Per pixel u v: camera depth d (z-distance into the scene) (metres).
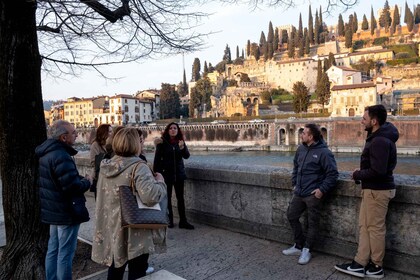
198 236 6.01
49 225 4.09
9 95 3.63
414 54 123.12
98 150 5.59
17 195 3.79
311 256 4.95
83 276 4.56
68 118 132.75
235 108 112.88
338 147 68.69
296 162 5.00
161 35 4.65
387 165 3.96
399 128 65.12
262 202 5.82
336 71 104.25
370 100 82.06
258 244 5.52
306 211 5.31
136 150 3.29
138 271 3.46
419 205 4.17
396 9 145.88
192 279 4.41
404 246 4.32
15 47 3.57
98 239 3.32
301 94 96.62
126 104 121.12
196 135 93.69
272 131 81.62
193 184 6.97
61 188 3.72
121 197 3.11
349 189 4.71
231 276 4.44
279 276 4.36
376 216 4.09
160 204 3.34
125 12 4.54
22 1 3.50
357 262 4.24
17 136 3.73
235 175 6.09
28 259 3.85
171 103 122.69
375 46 136.62
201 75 172.00
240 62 163.00
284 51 164.75
